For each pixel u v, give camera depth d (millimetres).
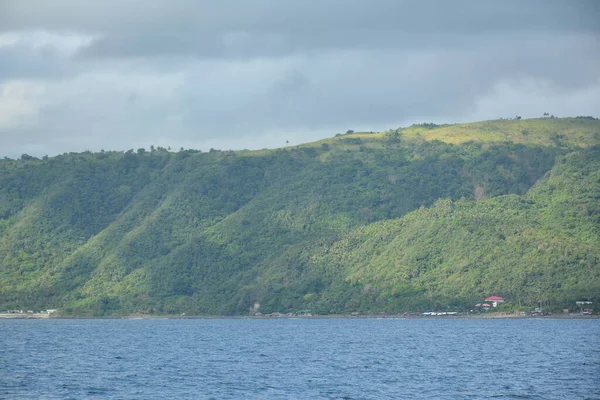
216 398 128625
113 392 134625
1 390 136750
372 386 140625
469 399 126438
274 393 133250
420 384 142750
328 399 127062
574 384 141625
